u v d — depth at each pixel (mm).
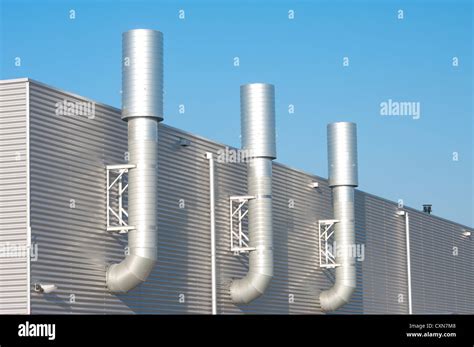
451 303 79875
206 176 48250
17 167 36719
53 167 37812
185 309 45469
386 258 67750
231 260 49719
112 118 41312
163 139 44969
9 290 36344
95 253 39625
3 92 37156
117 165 40250
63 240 37969
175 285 44906
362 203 64688
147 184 39875
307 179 58438
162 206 44469
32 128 36938
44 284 36688
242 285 49094
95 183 40000
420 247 74000
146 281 42750
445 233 80125
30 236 36344
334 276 60219
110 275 40125
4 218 36688
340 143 58219
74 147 38969
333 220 58344
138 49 40188
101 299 39781
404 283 70438
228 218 49750
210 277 47688
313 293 57625
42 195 37125
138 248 39562
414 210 73625
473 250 86875
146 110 39969
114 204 40938
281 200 55156
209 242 47938
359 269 63438
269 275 48750
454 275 81188
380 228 67188
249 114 49281
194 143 47500
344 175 58062
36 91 37281
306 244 57500
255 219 48969
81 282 38719
